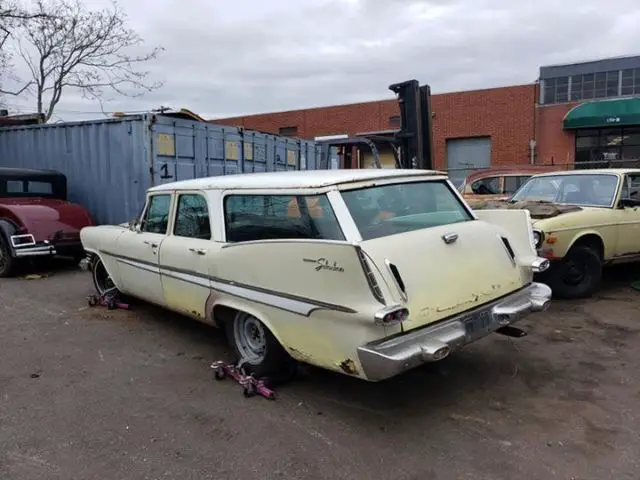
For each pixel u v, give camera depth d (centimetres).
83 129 1052
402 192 409
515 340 530
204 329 588
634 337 535
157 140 979
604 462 317
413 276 349
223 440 351
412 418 376
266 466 320
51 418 384
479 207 750
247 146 1185
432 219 412
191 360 496
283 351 416
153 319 628
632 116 2281
